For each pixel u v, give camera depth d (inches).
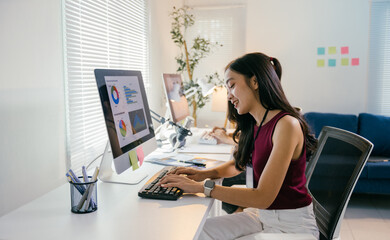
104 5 84.4
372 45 153.6
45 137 60.1
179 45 151.2
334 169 54.9
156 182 51.2
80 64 73.3
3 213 50.6
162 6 136.4
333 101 158.6
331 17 155.2
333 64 156.9
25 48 54.6
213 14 163.0
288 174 48.6
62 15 65.4
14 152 52.5
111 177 55.6
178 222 38.2
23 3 53.9
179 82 100.9
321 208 55.1
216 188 46.4
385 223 109.8
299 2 157.3
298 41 159.0
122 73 56.1
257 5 160.9
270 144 48.4
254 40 162.4
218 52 163.9
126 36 100.9
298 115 49.4
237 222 50.7
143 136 60.4
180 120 92.8
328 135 61.6
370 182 122.0
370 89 155.3
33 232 35.5
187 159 69.2
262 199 44.2
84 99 75.3
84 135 74.9
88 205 40.9
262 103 49.9
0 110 49.5
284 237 45.2
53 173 62.8
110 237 34.3
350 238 98.9
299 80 160.6
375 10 151.8
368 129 139.9
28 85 55.5
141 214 40.6
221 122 168.4
